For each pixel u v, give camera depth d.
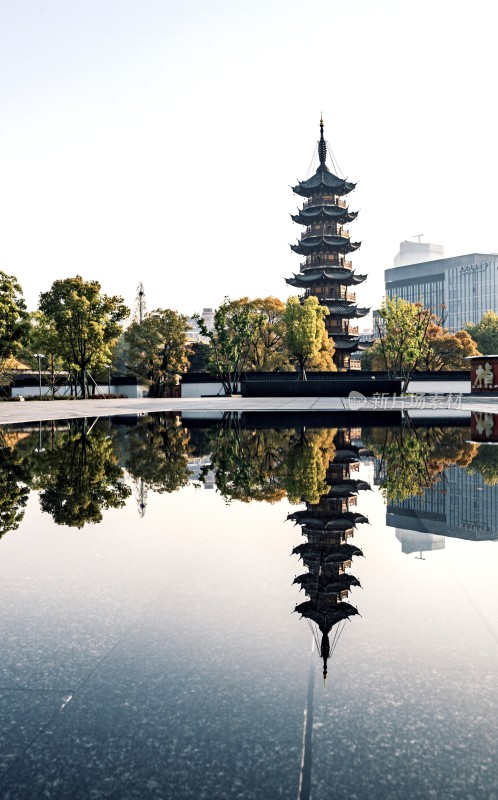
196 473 9.33
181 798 1.93
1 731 2.32
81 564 4.51
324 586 3.90
